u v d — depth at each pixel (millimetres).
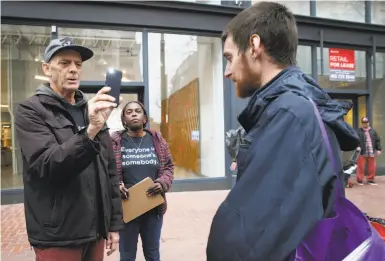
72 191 1712
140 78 7473
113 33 7285
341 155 928
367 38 9141
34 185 1708
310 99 882
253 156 849
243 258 797
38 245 1728
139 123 2830
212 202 6539
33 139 1637
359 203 6320
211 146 8008
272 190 792
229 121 7852
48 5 6770
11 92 7062
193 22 7574
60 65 1882
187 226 5109
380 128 9656
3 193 6707
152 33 7473
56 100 1812
